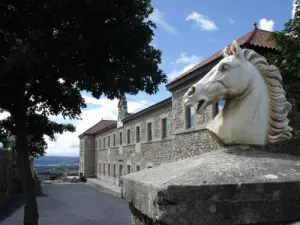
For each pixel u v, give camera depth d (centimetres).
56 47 663
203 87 238
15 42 643
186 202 163
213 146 1295
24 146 802
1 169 1975
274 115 243
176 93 1673
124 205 1911
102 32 714
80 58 732
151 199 177
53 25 670
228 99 247
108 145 3703
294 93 556
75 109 865
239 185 166
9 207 1786
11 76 710
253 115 235
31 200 796
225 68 238
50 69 668
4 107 792
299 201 172
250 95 240
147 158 2236
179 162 241
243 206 166
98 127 4844
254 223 166
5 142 2178
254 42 1038
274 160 203
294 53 588
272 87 249
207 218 163
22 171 798
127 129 2838
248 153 217
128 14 746
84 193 2680
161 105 1945
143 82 800
